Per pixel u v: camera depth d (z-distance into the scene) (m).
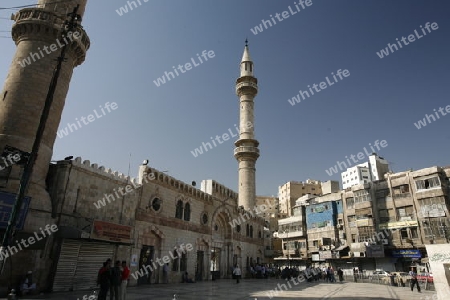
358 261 51.41
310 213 62.91
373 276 40.38
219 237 43.59
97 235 21.80
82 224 22.45
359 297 22.77
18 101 22.09
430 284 30.86
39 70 23.33
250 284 33.47
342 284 38.09
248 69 64.38
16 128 21.39
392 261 47.25
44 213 20.17
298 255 62.72
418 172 47.22
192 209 36.62
